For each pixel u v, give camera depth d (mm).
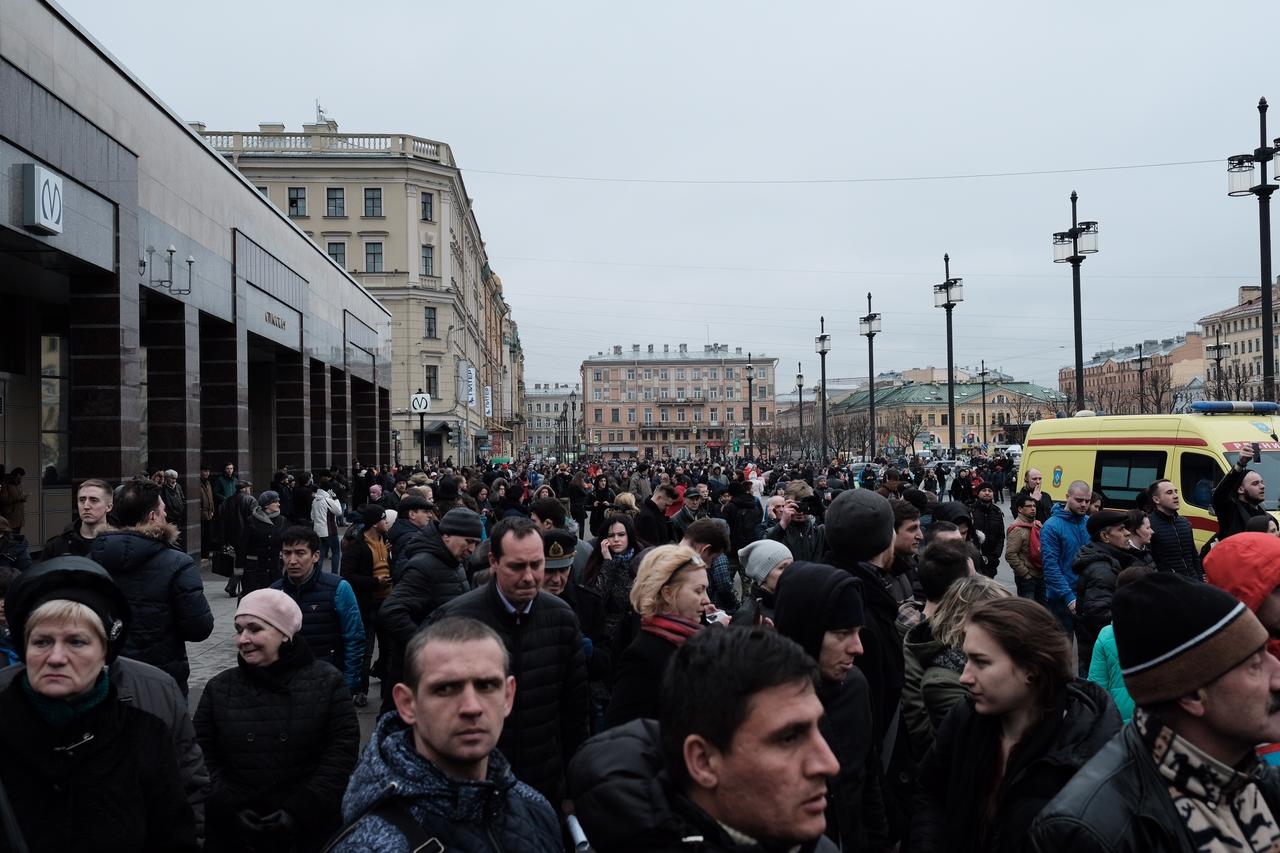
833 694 3709
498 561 4535
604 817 2203
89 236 15062
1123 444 14617
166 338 19031
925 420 124938
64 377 20594
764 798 2002
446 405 60625
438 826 2510
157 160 17859
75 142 14633
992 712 3043
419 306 59438
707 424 157750
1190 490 13484
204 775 3869
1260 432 13602
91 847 2957
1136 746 2426
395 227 58969
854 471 46906
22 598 3119
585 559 7746
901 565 6113
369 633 9375
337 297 34250
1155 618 2350
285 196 58375
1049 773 2914
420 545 6262
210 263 20688
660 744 2252
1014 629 2996
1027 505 10070
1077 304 26375
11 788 2941
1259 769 2604
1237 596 3057
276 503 12188
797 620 3631
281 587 6523
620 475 36969
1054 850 2338
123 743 3107
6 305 18969
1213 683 2299
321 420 31812
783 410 175000
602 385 157750
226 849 4219
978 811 3119
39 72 13648
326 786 4188
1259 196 19188
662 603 4164
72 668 2979
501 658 2736
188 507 18969
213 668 10719
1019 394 126500
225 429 22250
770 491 28000
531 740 4465
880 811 3967
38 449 19766
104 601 3148
